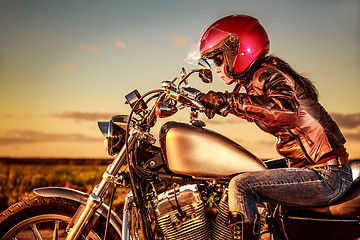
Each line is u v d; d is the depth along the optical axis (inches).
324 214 79.1
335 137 80.4
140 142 84.8
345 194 79.0
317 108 80.4
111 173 83.7
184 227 81.2
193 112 80.0
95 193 83.8
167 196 82.3
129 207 84.1
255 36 84.8
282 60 84.7
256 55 84.7
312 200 77.5
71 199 86.4
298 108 75.3
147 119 84.1
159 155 85.3
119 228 87.1
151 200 85.0
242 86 91.2
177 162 81.2
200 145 81.0
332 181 77.7
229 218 79.0
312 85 83.2
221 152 81.5
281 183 77.0
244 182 77.4
